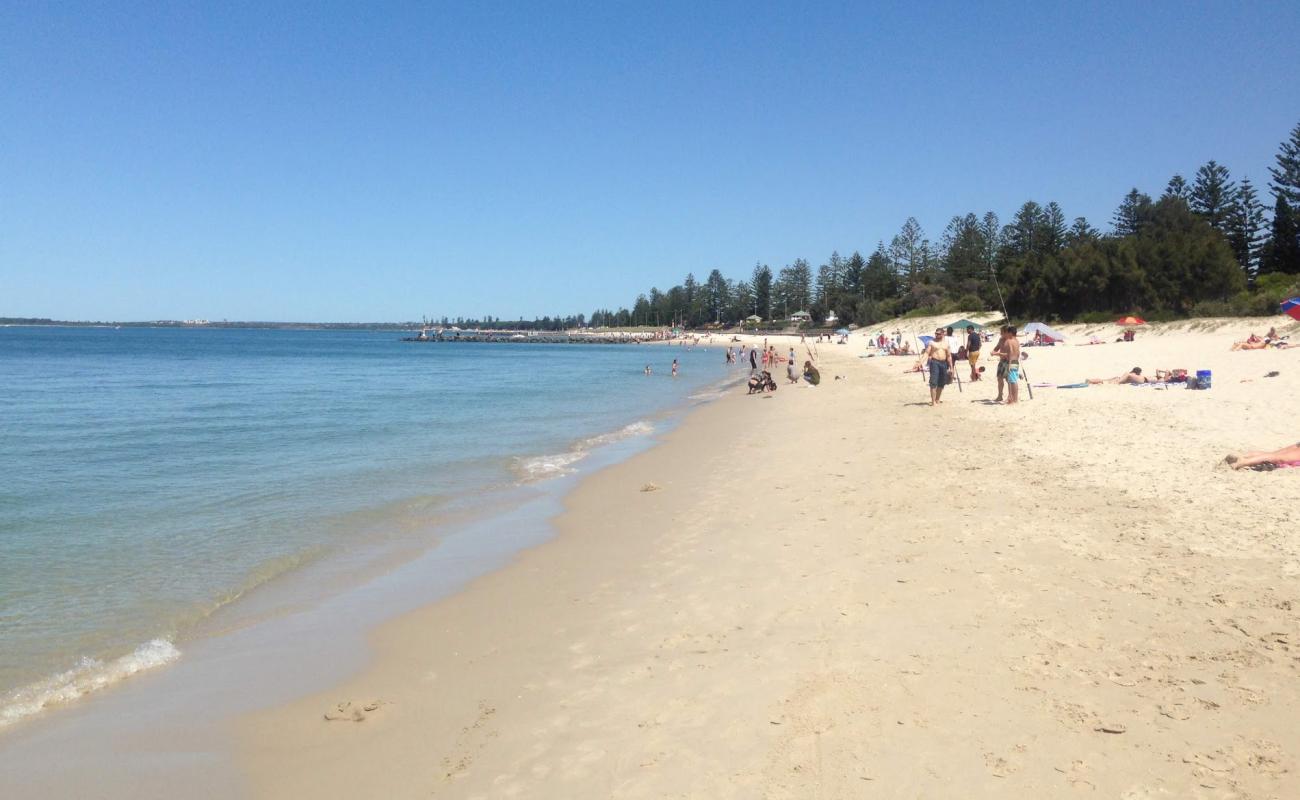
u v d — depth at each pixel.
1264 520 7.46
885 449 14.14
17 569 8.80
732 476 13.07
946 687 4.89
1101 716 4.38
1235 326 43.09
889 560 7.51
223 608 7.61
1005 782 3.88
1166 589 6.08
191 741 5.04
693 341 152.25
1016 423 15.70
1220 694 4.48
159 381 45.50
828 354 75.44
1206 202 74.31
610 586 7.72
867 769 4.10
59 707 5.56
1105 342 46.56
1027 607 6.02
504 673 5.82
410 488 13.42
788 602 6.69
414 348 140.12
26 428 22.44
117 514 11.52
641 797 4.05
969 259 110.12
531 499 12.45
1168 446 11.51
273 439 20.06
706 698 5.07
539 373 58.00
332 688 5.76
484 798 4.18
